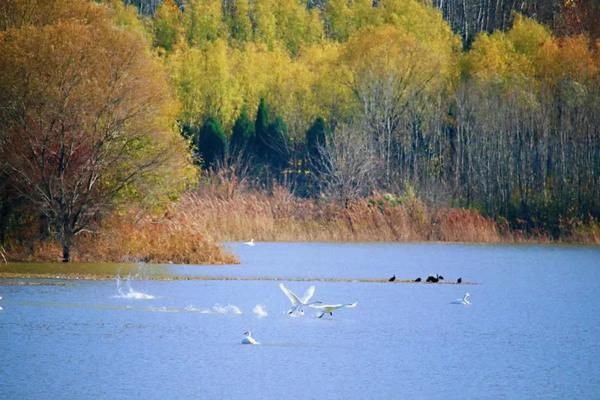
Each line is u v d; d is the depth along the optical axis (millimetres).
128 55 116750
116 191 116312
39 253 115312
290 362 68625
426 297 98000
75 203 115750
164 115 123500
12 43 115188
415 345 74562
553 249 154000
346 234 153750
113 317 82062
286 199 166250
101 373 64688
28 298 89812
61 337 74250
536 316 87750
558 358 70938
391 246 150750
